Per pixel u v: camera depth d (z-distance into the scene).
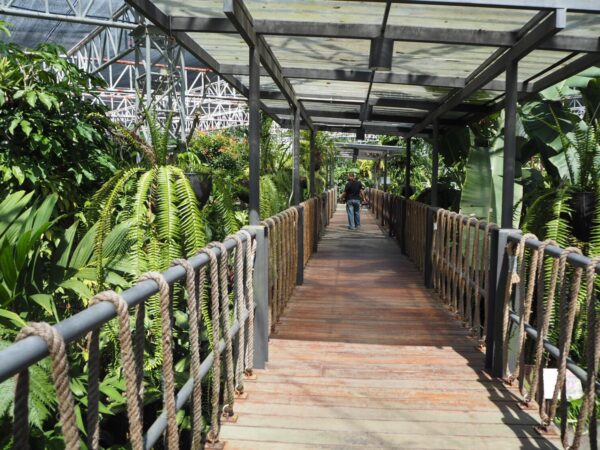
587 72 5.67
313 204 9.30
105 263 3.21
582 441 2.87
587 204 4.17
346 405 3.18
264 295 3.71
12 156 3.73
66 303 3.37
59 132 3.98
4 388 2.07
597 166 4.41
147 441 1.78
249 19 3.53
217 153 10.92
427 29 3.79
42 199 3.80
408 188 9.59
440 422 2.97
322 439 2.79
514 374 3.43
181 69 8.23
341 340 4.39
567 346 2.47
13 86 3.87
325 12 3.55
